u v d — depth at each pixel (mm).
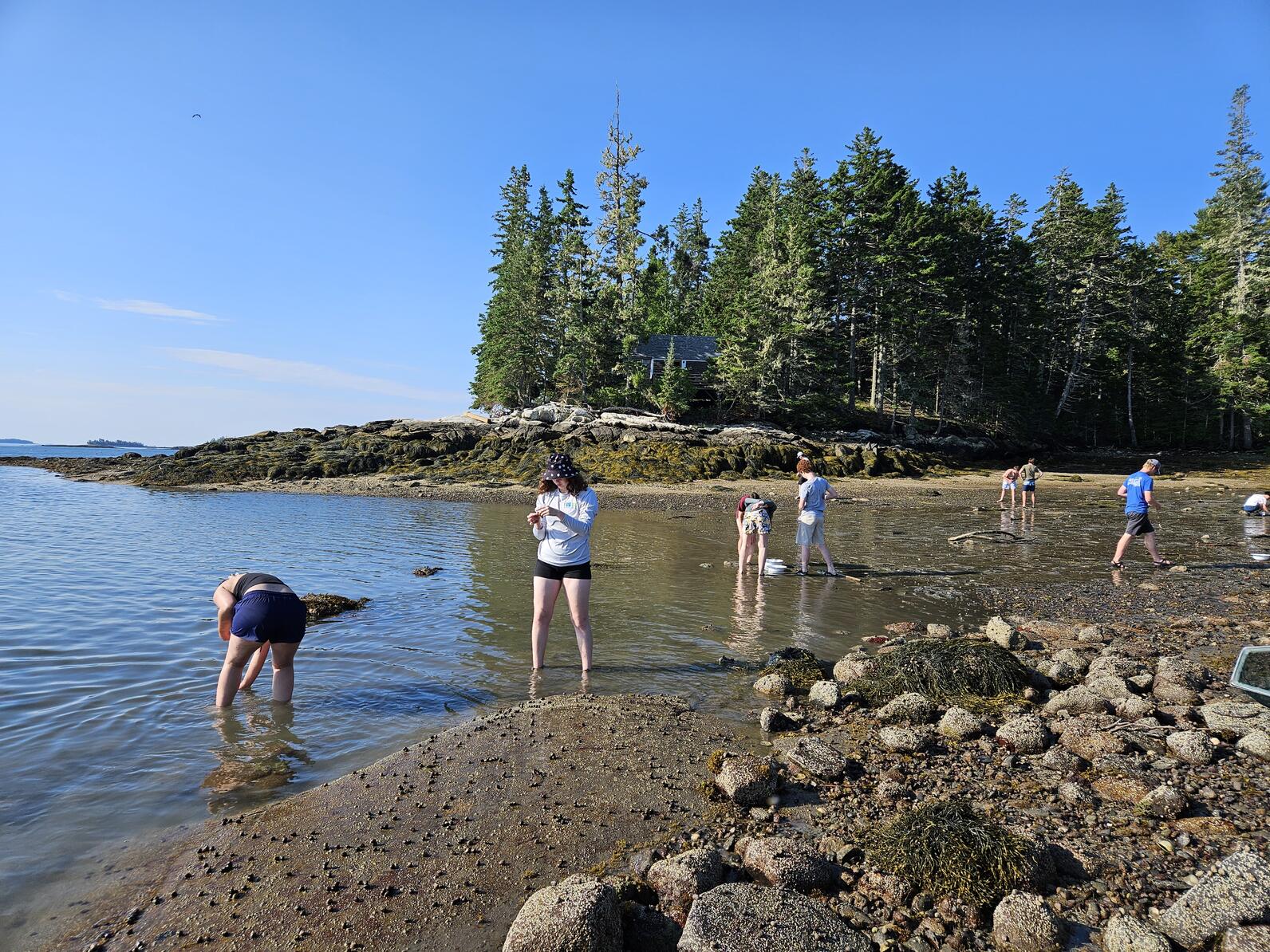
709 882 3072
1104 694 5555
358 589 9820
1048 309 54688
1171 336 55531
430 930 2834
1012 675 5969
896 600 9789
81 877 3143
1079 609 9188
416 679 6016
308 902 2984
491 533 16734
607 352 49750
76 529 16328
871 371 58719
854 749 4707
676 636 7633
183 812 3734
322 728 4910
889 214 45031
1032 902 2832
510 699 5602
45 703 5246
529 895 3084
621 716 5211
